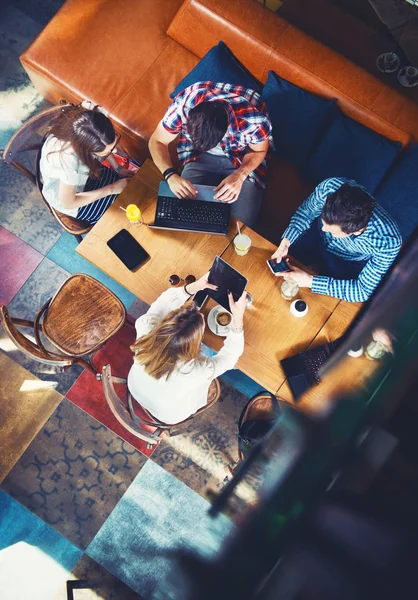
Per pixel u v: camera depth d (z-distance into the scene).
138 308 3.12
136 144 2.94
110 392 2.06
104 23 2.95
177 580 0.37
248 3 2.68
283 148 2.82
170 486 2.85
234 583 0.35
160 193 2.45
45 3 3.54
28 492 2.82
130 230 2.43
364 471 0.33
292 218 2.55
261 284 2.38
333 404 0.38
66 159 2.28
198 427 2.93
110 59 2.93
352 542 0.31
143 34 2.95
